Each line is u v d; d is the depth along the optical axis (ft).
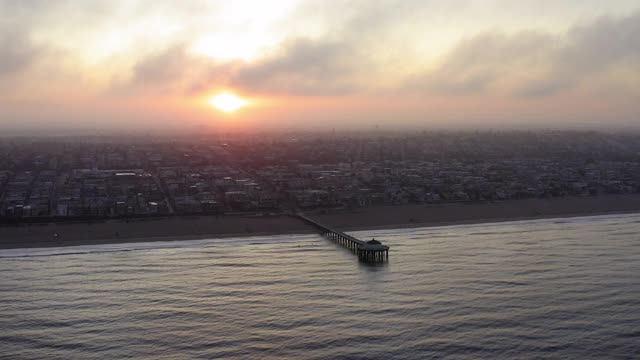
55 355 406.62
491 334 431.43
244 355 401.70
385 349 408.46
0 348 419.13
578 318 461.37
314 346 414.41
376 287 545.85
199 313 480.64
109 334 440.86
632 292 522.88
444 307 487.61
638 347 410.31
